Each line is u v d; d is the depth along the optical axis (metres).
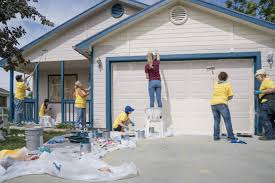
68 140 7.09
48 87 15.06
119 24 9.24
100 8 12.69
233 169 4.21
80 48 9.35
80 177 3.73
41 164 3.98
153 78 8.61
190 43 9.03
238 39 8.73
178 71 9.15
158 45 9.25
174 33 9.16
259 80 7.84
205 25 8.95
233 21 8.77
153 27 9.31
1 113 8.77
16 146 6.31
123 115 8.84
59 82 14.98
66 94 14.80
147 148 6.04
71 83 14.84
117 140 6.85
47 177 3.74
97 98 9.57
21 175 3.79
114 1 12.59
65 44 12.98
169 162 4.70
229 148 5.96
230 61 8.84
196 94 9.00
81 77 14.75
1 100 33.19
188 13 9.08
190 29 9.05
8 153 4.52
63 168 3.80
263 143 6.64
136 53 9.39
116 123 8.86
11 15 8.09
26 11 8.44
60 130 9.90
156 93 8.64
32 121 12.91
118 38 9.52
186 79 9.09
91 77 9.63
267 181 3.62
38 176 3.78
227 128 7.02
